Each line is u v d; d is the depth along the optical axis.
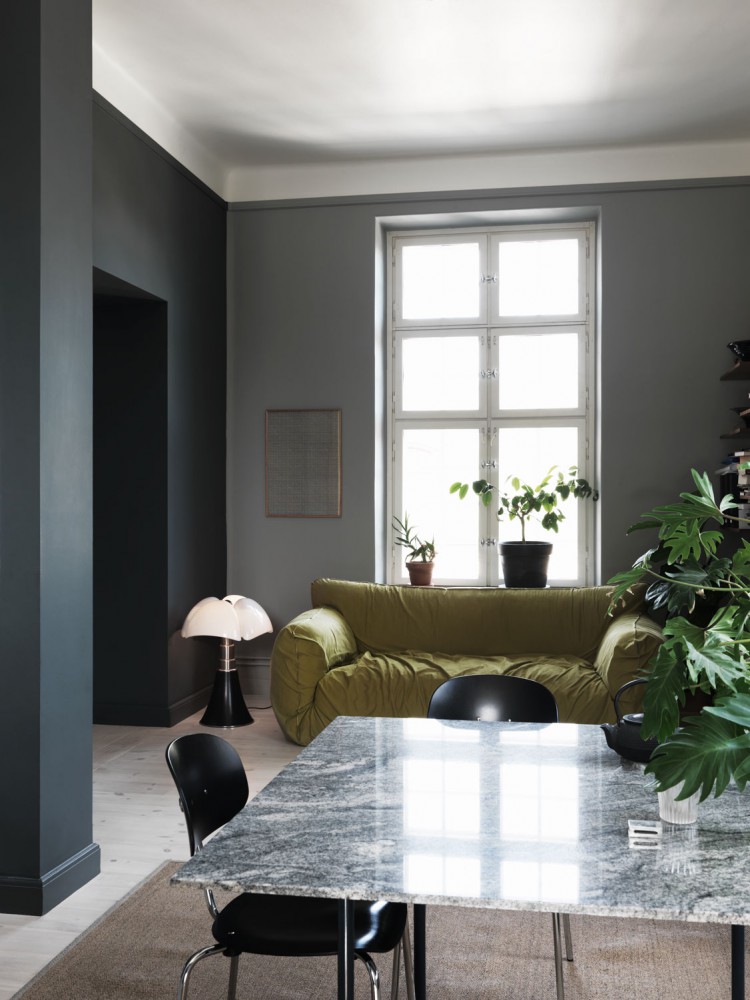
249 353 6.52
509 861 1.62
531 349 6.50
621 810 1.91
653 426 6.08
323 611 5.71
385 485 6.64
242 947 1.98
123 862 3.65
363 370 6.37
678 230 6.04
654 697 1.92
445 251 6.59
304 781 2.12
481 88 5.15
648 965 2.83
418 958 2.30
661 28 4.48
